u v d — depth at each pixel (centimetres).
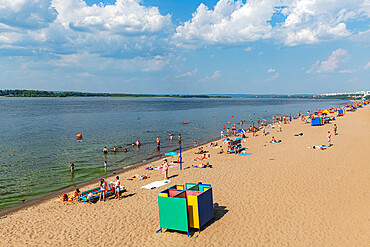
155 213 1603
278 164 2623
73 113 10938
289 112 12800
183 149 3969
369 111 10038
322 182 2012
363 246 1135
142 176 2417
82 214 1645
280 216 1463
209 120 8719
